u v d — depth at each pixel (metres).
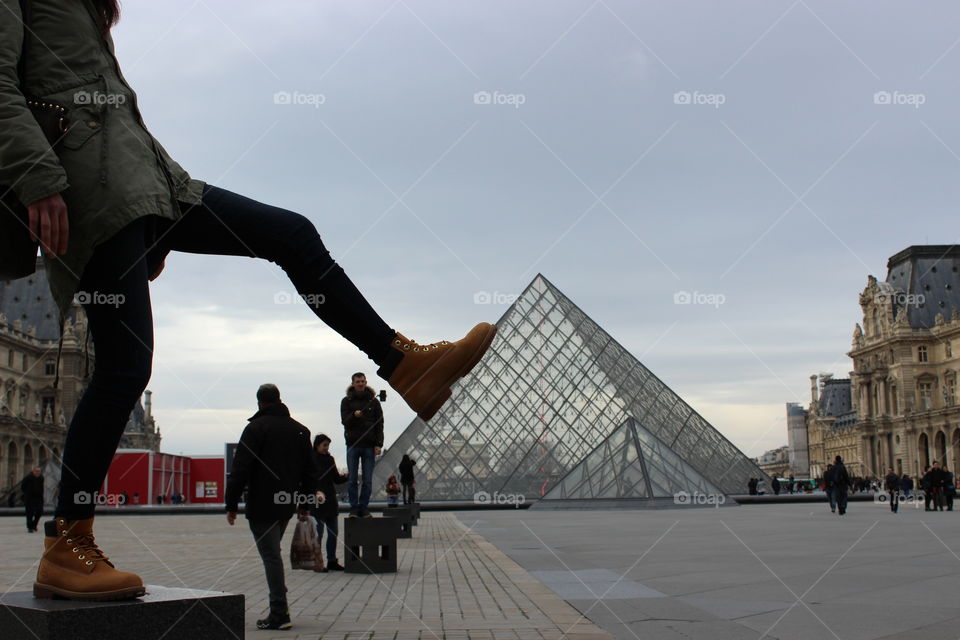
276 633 9.70
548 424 74.50
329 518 18.20
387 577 15.96
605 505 56.62
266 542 10.64
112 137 4.31
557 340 79.00
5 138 3.99
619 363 80.62
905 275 171.75
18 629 4.22
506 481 71.69
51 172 3.98
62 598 4.43
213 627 4.59
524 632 9.12
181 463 102.19
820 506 60.66
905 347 165.62
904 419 164.25
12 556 22.59
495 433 74.19
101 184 4.17
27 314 157.12
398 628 9.67
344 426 19.95
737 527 31.86
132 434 198.50
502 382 76.50
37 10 4.37
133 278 4.27
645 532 29.19
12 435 139.00
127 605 4.29
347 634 9.34
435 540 26.22
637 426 62.41
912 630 9.02
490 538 27.14
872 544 22.09
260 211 4.52
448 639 8.72
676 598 11.92
